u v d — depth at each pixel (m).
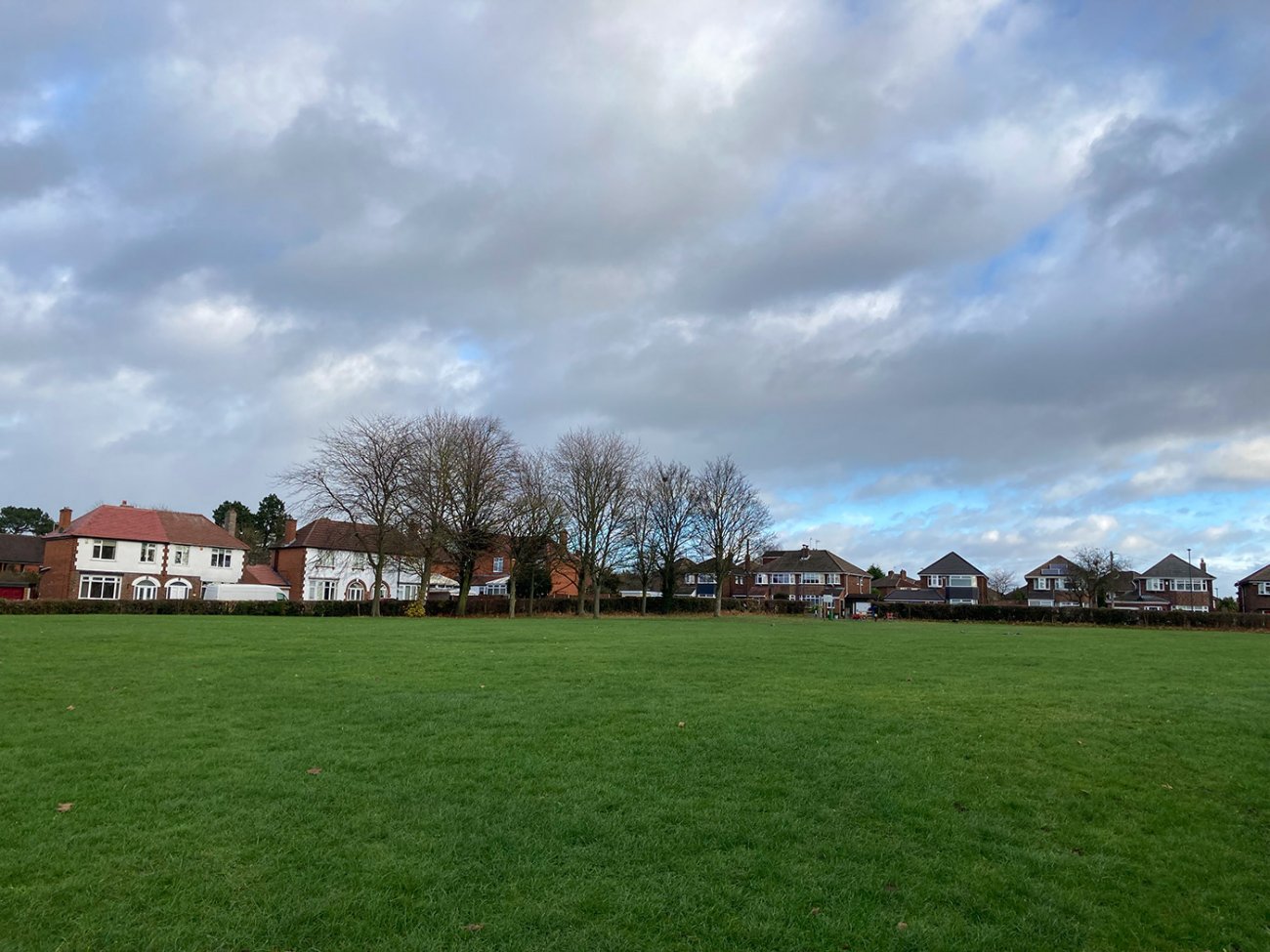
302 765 10.73
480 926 6.62
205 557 79.56
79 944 6.16
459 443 60.66
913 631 44.22
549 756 11.27
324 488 55.69
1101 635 44.62
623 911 6.94
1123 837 8.96
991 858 8.31
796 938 6.64
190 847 7.96
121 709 14.11
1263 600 103.56
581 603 68.12
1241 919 7.36
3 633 27.56
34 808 8.89
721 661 22.34
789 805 9.52
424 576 59.34
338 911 6.77
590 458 67.31
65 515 77.62
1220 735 13.06
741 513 75.44
